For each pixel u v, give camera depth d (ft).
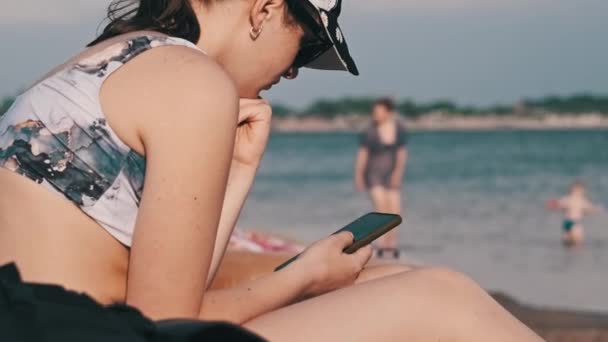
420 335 5.82
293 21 6.62
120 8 6.71
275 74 6.79
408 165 162.30
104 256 5.78
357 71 7.00
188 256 5.63
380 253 16.66
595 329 23.72
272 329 5.69
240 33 6.56
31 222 5.70
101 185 5.74
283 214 81.51
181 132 5.65
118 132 5.78
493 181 128.26
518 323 5.97
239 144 6.99
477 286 6.15
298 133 418.51
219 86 5.79
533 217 76.07
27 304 4.93
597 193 111.86
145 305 5.58
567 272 44.47
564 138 282.77
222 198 5.84
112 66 5.92
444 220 74.54
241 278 9.39
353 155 211.82
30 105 5.88
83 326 4.89
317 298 5.95
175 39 6.14
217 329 4.91
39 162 5.73
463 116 416.26
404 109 416.67
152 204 5.61
